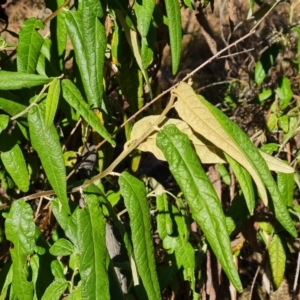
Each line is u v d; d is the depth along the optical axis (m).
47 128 0.43
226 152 0.42
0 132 0.44
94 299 0.43
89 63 0.46
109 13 0.54
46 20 0.48
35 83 0.44
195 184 0.43
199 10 0.68
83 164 0.64
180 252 0.62
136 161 0.66
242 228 0.71
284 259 0.73
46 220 0.60
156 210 0.65
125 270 0.62
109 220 0.62
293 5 0.81
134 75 0.60
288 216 0.47
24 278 0.47
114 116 0.70
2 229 0.61
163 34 0.63
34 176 0.61
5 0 0.61
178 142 0.43
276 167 0.48
